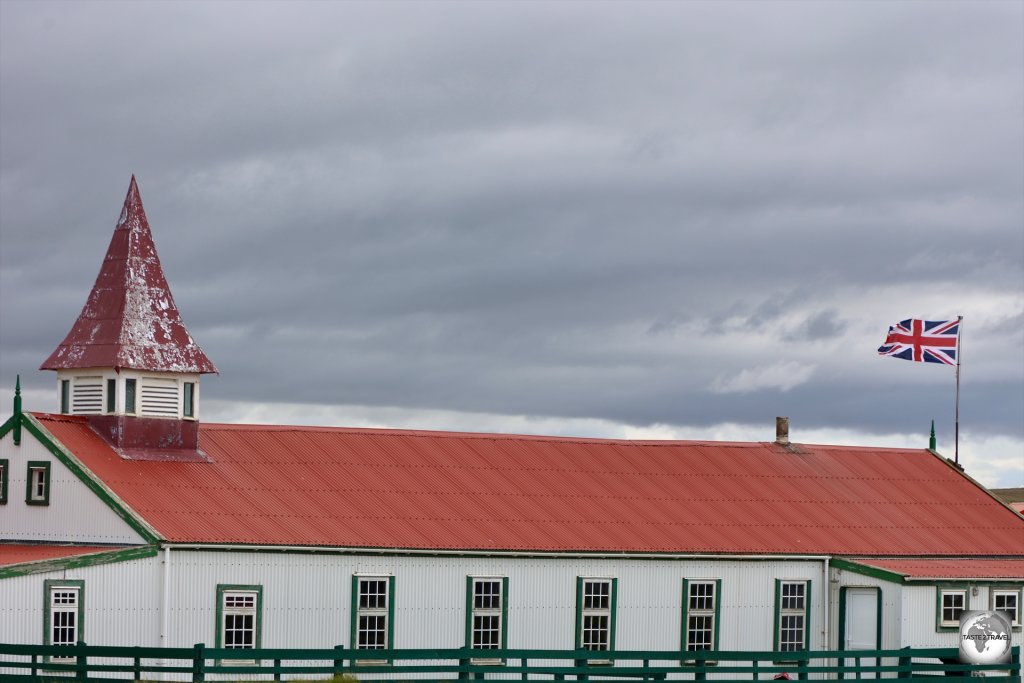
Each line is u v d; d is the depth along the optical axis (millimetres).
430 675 69750
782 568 79125
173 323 75500
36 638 62469
